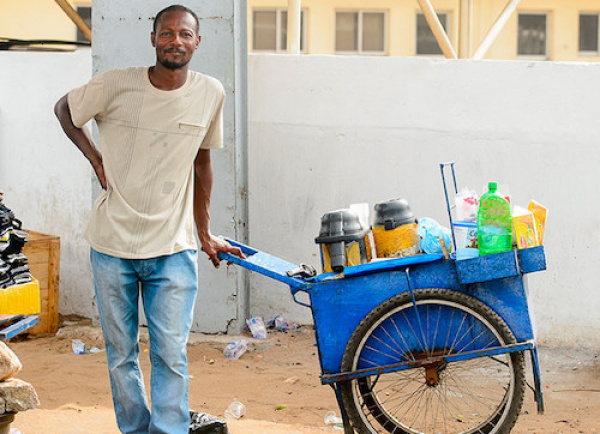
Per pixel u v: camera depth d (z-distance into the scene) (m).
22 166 8.29
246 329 7.20
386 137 7.13
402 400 5.27
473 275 4.09
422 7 8.20
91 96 3.79
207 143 4.06
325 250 4.40
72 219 8.01
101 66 6.95
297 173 7.28
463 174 7.02
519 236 4.12
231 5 6.72
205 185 4.21
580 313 6.88
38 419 4.84
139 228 3.85
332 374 4.23
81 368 6.14
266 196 7.34
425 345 4.21
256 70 7.27
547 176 6.88
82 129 3.95
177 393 3.96
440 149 7.05
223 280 6.94
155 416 3.95
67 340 7.05
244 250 4.52
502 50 18.84
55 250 7.26
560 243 6.88
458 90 6.99
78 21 9.18
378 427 4.66
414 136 7.09
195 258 4.04
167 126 3.80
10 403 3.85
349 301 4.22
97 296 3.96
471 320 4.20
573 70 6.79
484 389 5.53
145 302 4.00
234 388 5.77
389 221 4.38
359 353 4.21
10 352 3.94
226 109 6.80
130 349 4.01
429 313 4.21
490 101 6.94
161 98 3.78
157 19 3.75
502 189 4.37
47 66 8.10
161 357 3.94
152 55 6.88
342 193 7.23
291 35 8.05
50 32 17.62
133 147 3.80
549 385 6.03
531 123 6.88
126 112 3.78
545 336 6.94
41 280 7.18
